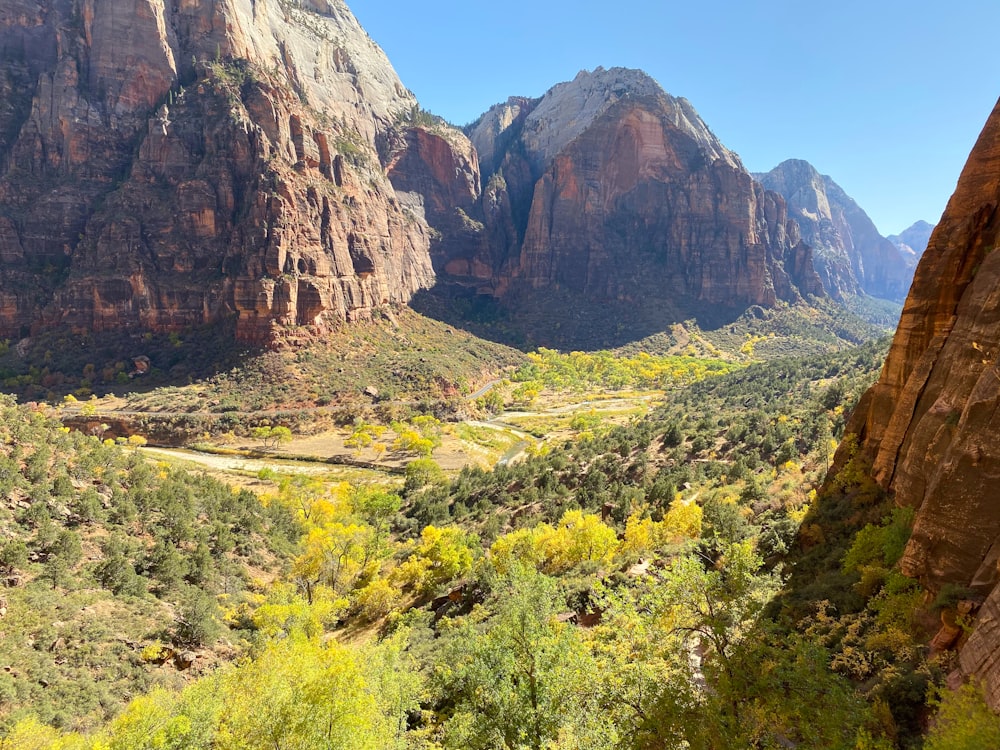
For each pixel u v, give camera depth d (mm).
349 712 19625
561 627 20531
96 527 44906
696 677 16797
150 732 23422
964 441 17469
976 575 15578
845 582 22219
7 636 30750
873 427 29406
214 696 25359
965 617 14805
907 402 25859
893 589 18641
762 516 39250
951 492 17406
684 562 15711
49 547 39156
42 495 43438
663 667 14844
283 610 39000
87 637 33594
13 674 28719
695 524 42688
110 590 39062
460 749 18609
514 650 19141
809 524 29172
